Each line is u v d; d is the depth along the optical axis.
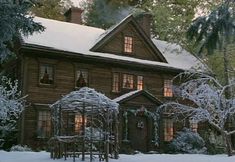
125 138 27.53
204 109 25.59
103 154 16.19
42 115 26.17
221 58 32.84
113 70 29.28
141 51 31.20
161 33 35.38
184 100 31.83
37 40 26.55
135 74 30.27
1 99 18.83
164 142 29.92
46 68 26.88
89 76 28.27
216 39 10.30
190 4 35.31
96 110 18.00
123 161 15.80
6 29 10.49
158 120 29.44
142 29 31.05
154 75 31.17
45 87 26.58
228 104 25.84
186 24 34.25
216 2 32.56
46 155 18.03
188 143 29.27
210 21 10.30
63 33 29.56
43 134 26.00
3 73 28.09
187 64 33.09
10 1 10.35
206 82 28.91
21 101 22.56
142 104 28.81
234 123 30.69
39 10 41.53
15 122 25.69
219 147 30.19
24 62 25.92
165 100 31.12
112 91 28.97
